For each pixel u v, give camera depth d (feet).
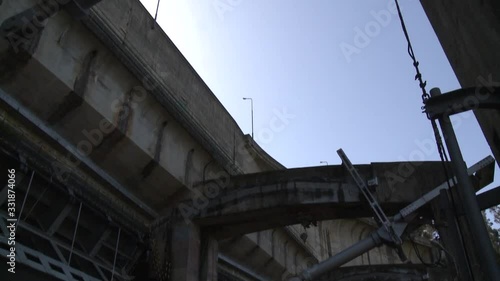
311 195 78.59
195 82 101.55
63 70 64.90
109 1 75.51
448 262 70.59
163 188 86.48
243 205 80.84
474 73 43.88
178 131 89.30
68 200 65.41
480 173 73.92
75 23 66.69
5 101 59.77
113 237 76.18
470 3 39.37
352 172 78.28
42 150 65.00
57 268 58.44
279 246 133.49
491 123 44.73
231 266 111.86
